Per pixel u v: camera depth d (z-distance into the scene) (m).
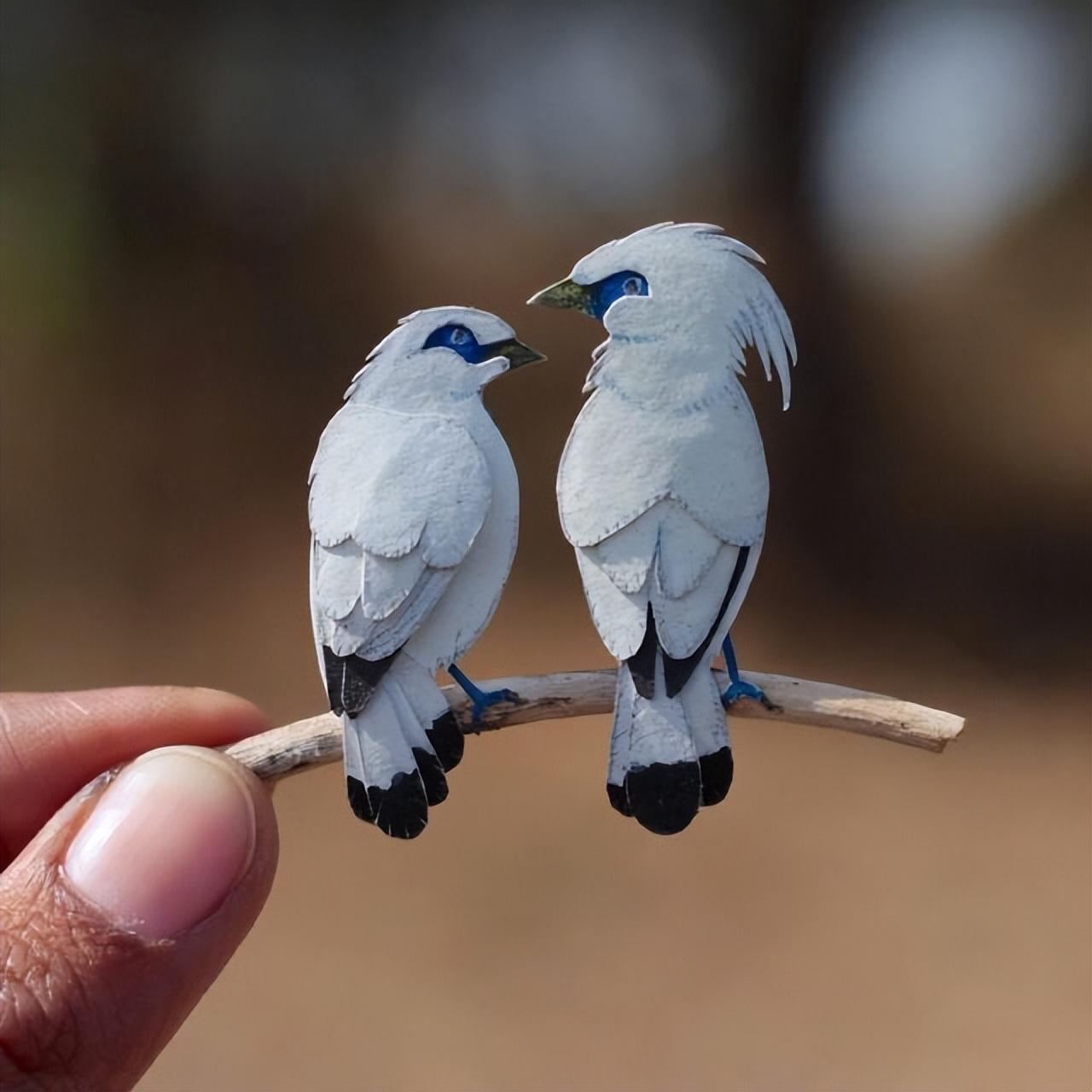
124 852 0.24
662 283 0.23
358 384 0.24
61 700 0.28
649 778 0.22
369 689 0.23
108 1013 0.24
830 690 0.23
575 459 0.23
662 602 0.23
